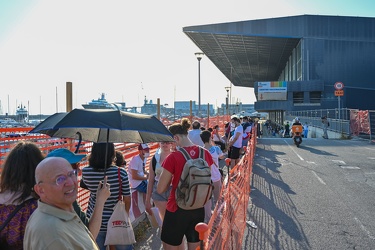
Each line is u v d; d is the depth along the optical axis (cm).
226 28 5603
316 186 1070
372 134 2772
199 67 3123
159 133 382
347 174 1265
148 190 552
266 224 718
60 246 209
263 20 5666
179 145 427
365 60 5794
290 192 995
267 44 6384
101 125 349
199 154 423
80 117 353
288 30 5753
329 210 816
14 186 254
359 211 805
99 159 416
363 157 1702
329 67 5794
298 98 6031
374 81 5794
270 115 11881
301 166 1448
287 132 4334
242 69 9644
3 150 487
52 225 213
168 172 412
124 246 409
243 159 746
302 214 786
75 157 299
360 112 2873
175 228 415
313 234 660
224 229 412
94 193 416
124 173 422
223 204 422
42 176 226
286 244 611
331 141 2678
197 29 5581
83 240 225
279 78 10881
